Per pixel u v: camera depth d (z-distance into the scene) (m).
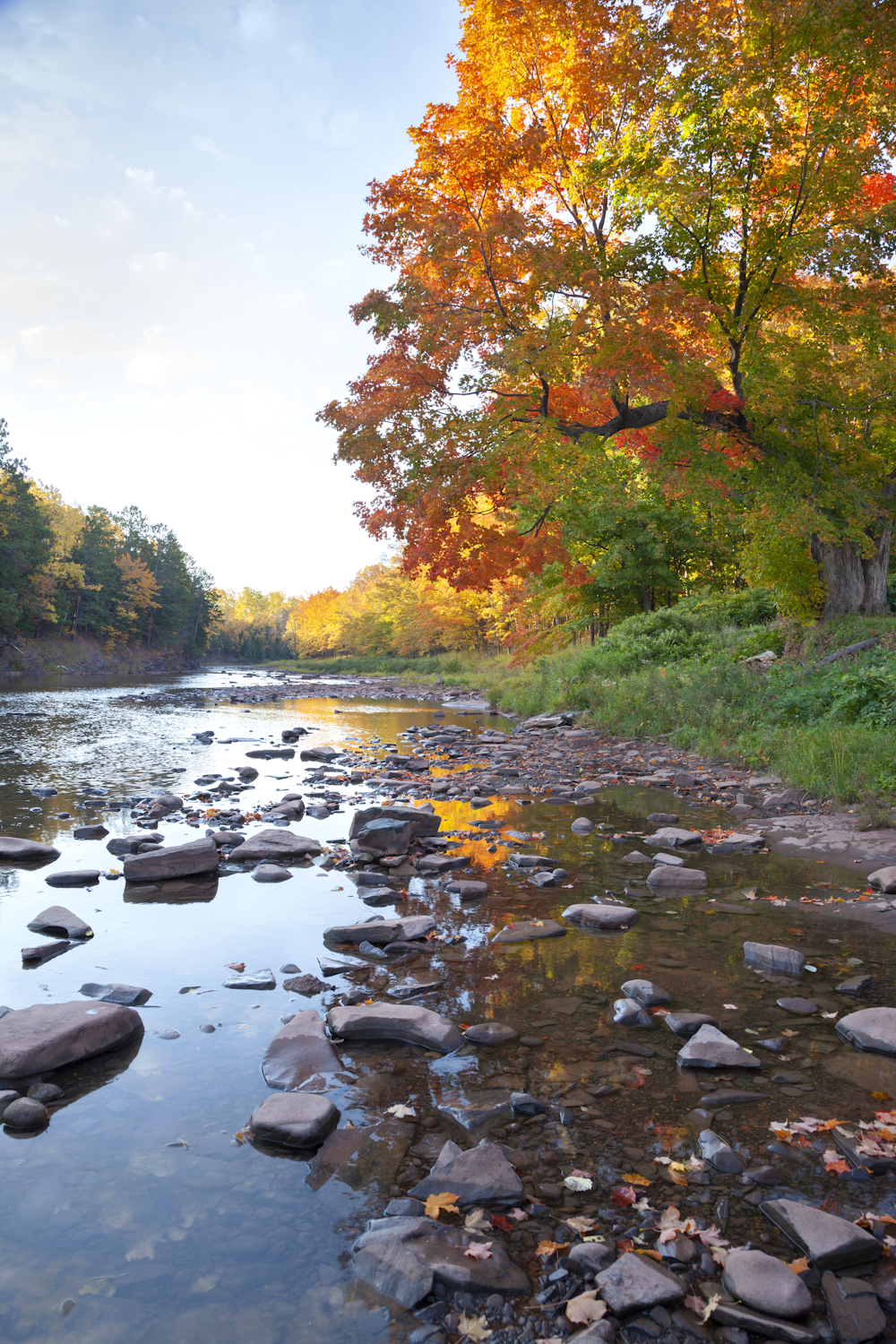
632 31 13.74
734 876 7.09
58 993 4.56
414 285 13.38
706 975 4.87
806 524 14.30
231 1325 2.20
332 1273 2.42
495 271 13.51
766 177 13.96
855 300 13.96
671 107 13.70
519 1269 2.42
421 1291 2.31
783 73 13.22
